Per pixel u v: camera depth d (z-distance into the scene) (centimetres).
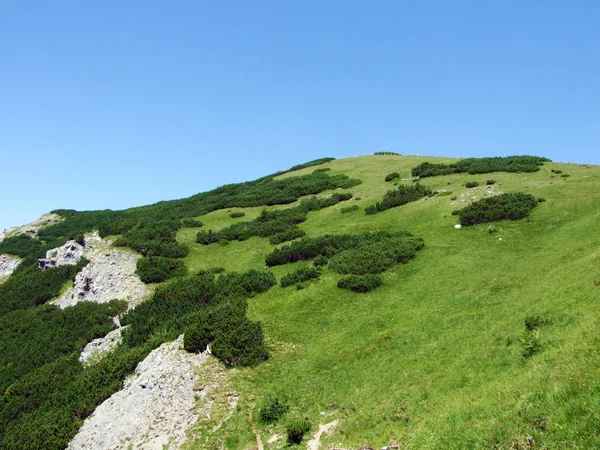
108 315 5116
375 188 7744
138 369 3569
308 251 5144
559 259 3578
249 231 6619
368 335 3250
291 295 4175
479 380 2175
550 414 1490
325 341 3325
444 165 7862
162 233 6725
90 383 3700
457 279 3784
